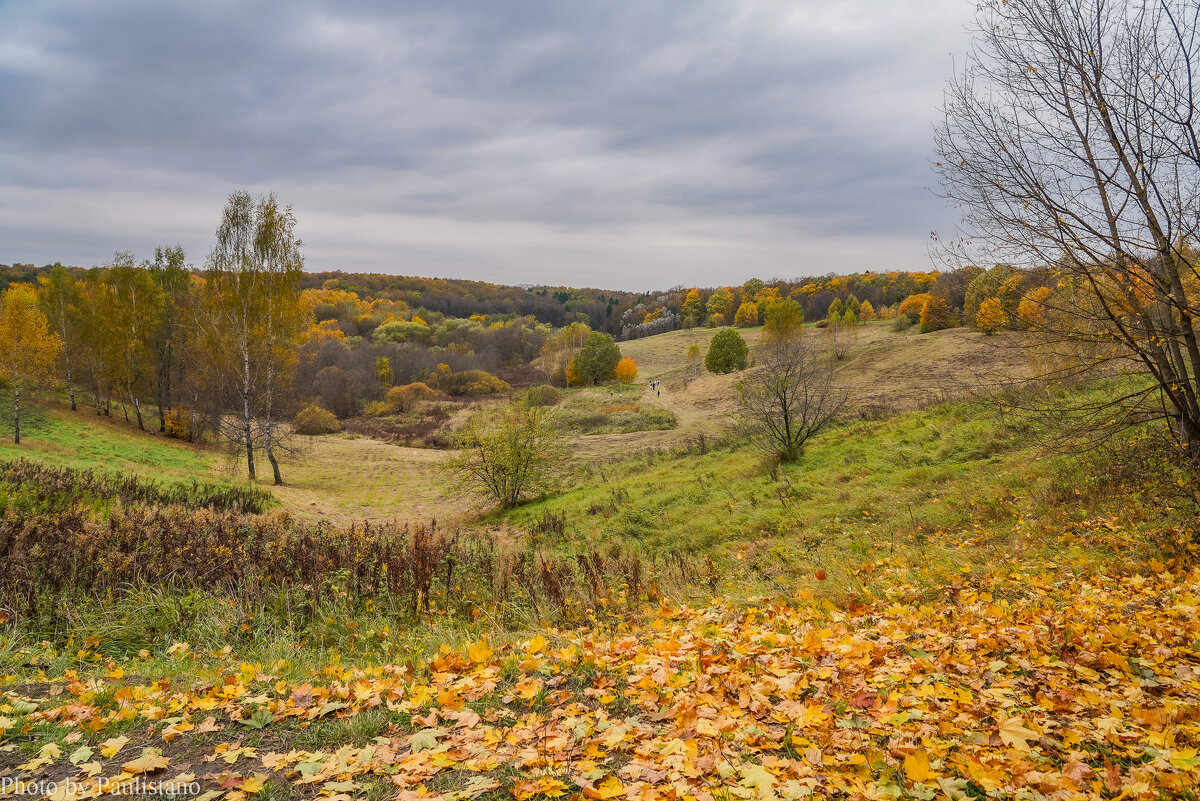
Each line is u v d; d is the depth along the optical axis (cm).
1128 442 1030
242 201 3062
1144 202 746
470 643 568
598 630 656
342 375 6994
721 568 1197
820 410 2134
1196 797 250
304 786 304
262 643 621
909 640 502
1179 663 409
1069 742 309
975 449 1559
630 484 2361
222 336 3094
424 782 302
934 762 291
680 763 301
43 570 714
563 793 286
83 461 2544
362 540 1027
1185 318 786
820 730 337
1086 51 748
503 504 2564
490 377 8350
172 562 781
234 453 3362
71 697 410
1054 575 719
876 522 1308
